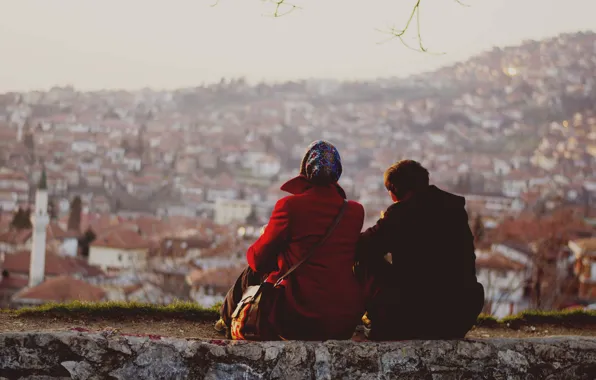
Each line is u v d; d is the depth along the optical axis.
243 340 3.92
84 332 3.71
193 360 3.75
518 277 43.06
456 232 4.23
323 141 4.32
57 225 88.44
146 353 3.71
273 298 4.14
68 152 195.12
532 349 4.14
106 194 159.25
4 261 65.88
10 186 143.12
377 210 102.31
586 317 6.11
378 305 4.23
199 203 160.38
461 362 4.02
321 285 4.10
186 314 5.24
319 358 3.88
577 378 4.18
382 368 3.93
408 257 4.18
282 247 4.20
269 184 188.25
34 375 3.61
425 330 4.18
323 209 4.18
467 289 4.20
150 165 195.38
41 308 5.03
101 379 3.65
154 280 52.88
